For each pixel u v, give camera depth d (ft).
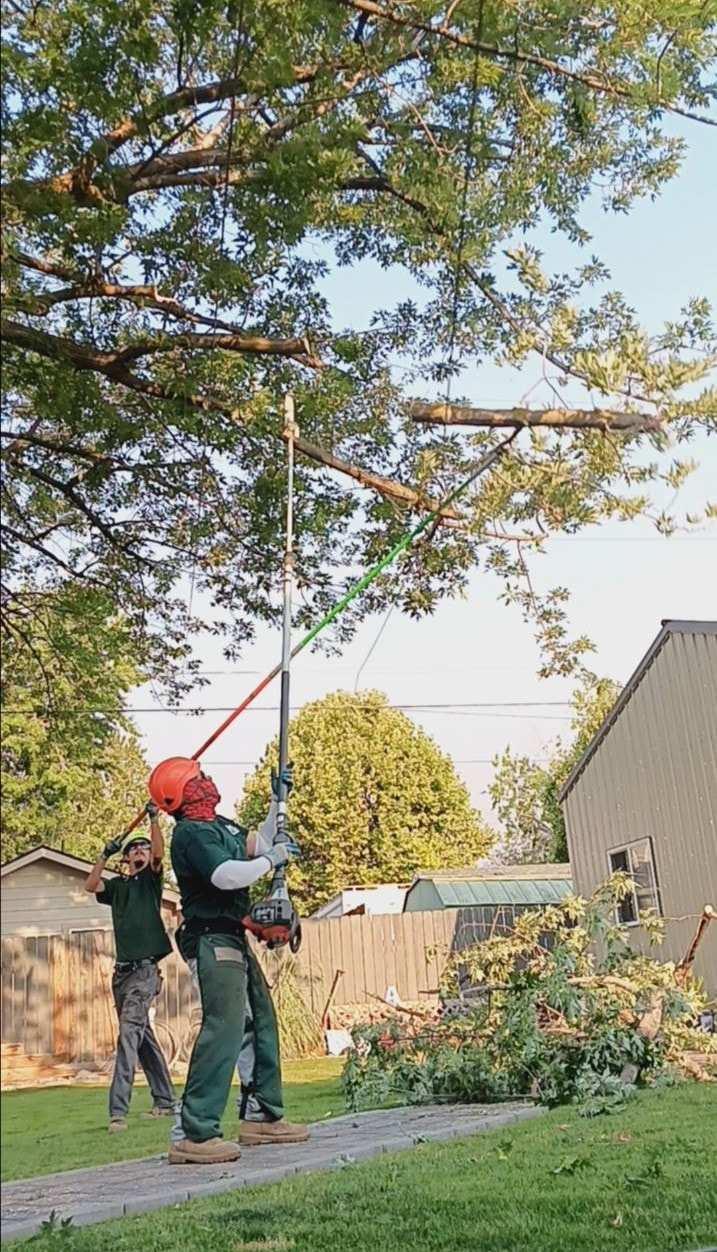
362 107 18.51
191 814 12.82
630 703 35.68
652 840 34.65
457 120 18.79
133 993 11.44
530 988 19.90
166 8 16.38
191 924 12.51
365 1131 15.37
